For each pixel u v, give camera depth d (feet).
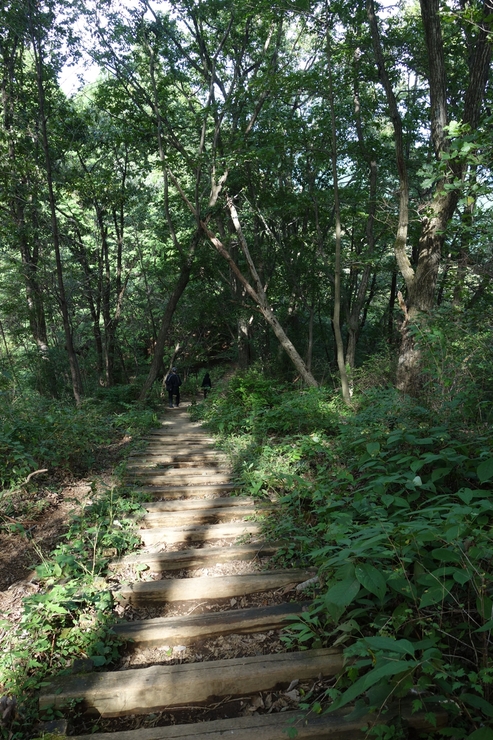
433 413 15.58
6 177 47.73
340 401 34.01
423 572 8.66
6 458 18.67
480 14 20.72
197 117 48.24
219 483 20.67
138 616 11.59
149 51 49.47
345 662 8.38
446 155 18.79
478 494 9.64
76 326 76.59
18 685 9.02
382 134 55.42
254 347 79.56
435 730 7.58
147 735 7.88
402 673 7.56
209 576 13.08
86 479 20.17
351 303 61.57
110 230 78.89
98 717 8.79
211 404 44.91
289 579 12.32
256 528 15.34
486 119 18.19
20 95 51.55
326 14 35.99
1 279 70.18
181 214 68.90
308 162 51.57
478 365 15.85
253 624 10.66
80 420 26.55
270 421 28.30
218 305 73.56
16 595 11.78
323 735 7.68
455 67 43.47
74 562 12.32
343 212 50.72
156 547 14.62
